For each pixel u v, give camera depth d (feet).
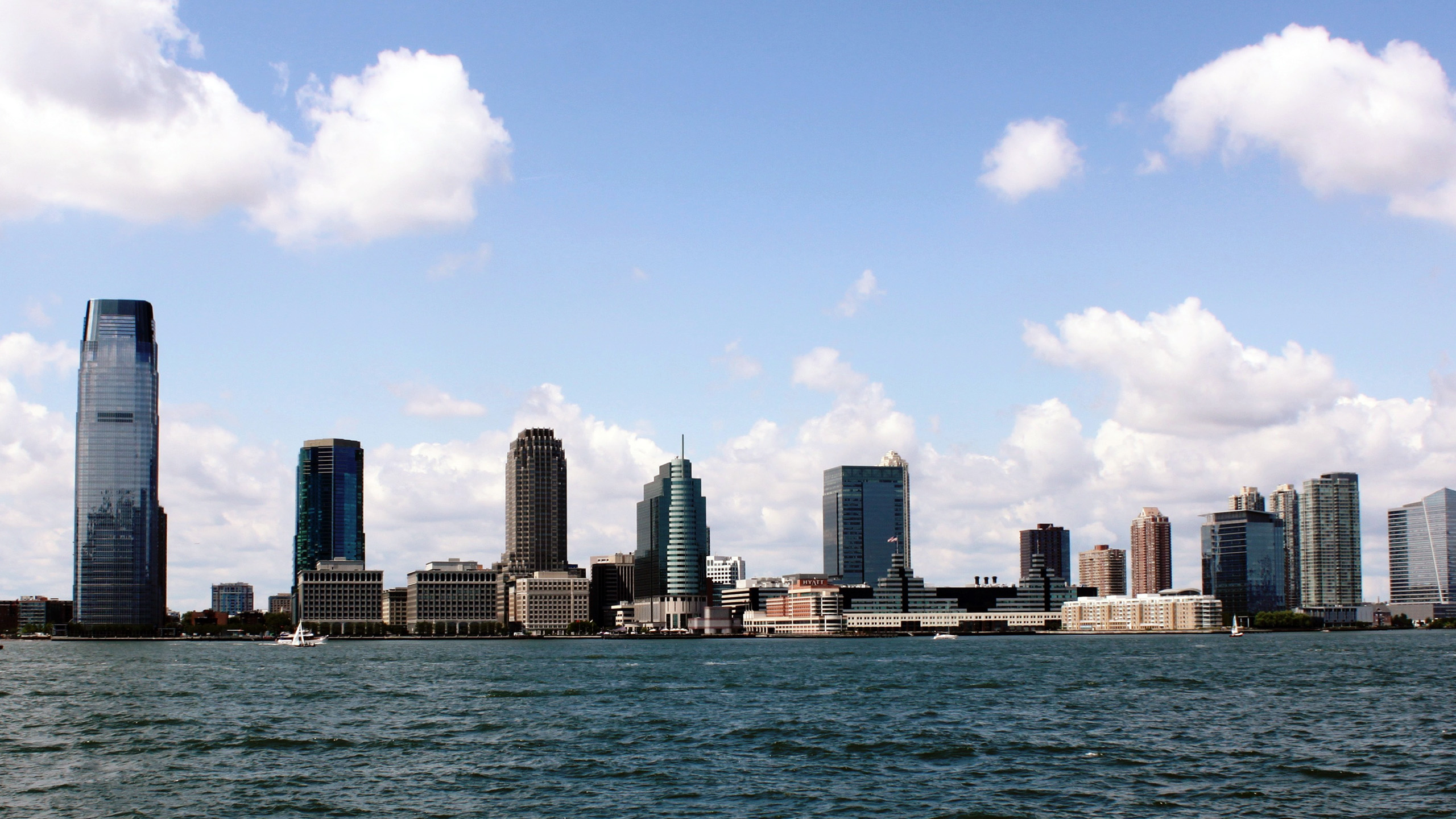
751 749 466.70
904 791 375.25
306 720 583.99
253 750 470.80
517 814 342.85
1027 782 388.16
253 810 349.82
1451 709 604.49
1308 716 576.20
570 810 349.20
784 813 343.05
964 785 382.83
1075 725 545.44
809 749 464.65
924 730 527.40
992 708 634.84
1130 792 369.09
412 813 345.10
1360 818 329.93
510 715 605.73
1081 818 333.42
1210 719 566.36
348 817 340.59
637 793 373.40
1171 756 440.04
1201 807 346.13
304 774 409.90
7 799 367.04
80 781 396.37
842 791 375.66
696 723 560.61
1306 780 385.91
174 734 521.24
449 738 506.48
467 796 370.12
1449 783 377.91
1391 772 400.47
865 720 570.87
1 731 536.42
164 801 362.74
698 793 372.17
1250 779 389.80
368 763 433.48
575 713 616.80
